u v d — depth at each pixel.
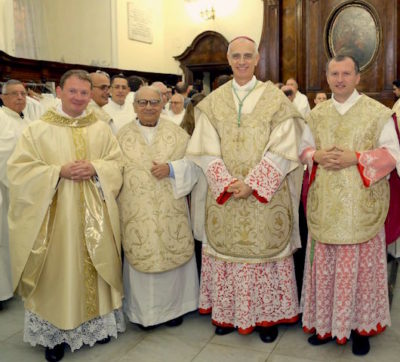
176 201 3.21
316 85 9.37
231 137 3.02
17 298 3.97
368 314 2.81
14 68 8.11
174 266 3.17
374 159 2.66
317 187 2.83
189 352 2.94
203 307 3.32
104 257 2.90
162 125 3.29
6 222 3.80
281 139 2.92
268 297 3.04
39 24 10.38
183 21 11.19
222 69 10.79
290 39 9.46
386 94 8.77
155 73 10.74
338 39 9.13
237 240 3.02
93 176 2.93
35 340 2.92
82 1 10.38
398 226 2.96
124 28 10.37
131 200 3.14
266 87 3.06
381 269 2.84
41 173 2.76
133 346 3.04
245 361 2.82
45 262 2.83
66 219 2.81
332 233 2.75
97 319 3.00
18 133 3.89
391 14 8.66
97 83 3.75
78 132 2.92
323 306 2.87
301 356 2.85
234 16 10.61
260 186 2.89
